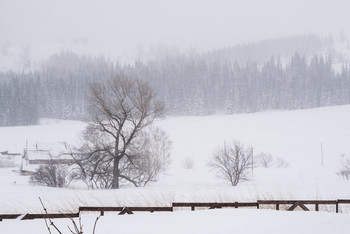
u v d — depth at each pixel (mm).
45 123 175250
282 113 160125
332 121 126812
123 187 45000
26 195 30516
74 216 13086
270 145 97188
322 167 68562
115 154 43125
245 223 11008
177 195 28469
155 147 51625
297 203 14070
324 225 10039
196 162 80000
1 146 111500
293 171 63500
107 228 11062
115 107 43000
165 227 10938
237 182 45250
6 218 13148
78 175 44531
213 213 13055
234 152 48000
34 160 77062
